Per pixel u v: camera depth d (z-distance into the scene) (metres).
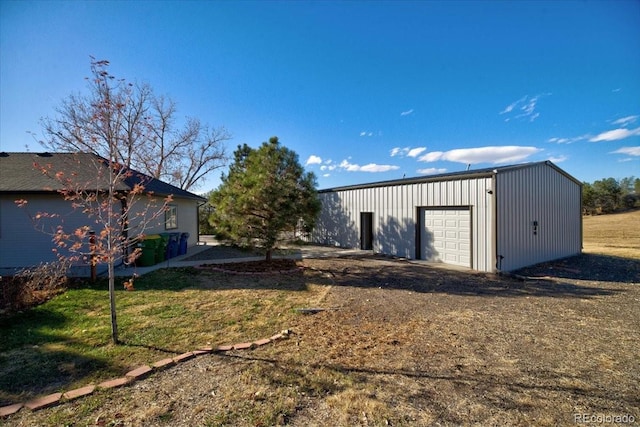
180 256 11.58
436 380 2.85
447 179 9.77
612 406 2.44
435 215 10.33
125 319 4.60
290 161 9.11
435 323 4.50
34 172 9.45
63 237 3.99
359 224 13.73
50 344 3.67
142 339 3.84
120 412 2.34
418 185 10.82
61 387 2.73
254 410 2.37
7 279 7.35
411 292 6.41
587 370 3.05
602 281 7.54
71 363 3.19
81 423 2.21
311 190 9.24
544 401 2.51
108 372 3.01
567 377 2.91
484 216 8.71
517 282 7.37
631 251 13.20
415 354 3.44
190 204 15.55
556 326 4.36
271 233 8.68
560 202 11.26
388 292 6.40
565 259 11.04
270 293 6.26
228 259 10.66
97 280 7.18
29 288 5.96
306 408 2.40
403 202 11.42
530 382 2.81
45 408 2.40
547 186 10.58
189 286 6.79
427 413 2.34
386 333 4.11
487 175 8.62
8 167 9.80
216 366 3.12
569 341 3.81
